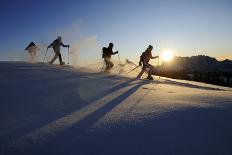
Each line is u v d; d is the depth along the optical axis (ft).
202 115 20.35
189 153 14.03
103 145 14.38
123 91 32.14
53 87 30.40
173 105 23.61
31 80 34.12
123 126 17.19
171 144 14.88
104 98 26.66
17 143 14.17
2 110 20.24
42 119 18.31
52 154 13.25
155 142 15.02
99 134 15.75
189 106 23.24
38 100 23.82
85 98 26.16
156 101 25.77
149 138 15.48
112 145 14.43
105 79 42.80
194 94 32.89
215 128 17.65
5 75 36.88
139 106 23.03
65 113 20.11
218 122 18.86
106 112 20.65
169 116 19.67
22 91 27.12
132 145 14.52
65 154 13.30
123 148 14.16
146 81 48.47
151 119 18.78
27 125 16.94
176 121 18.57
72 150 13.71
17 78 35.06
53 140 14.69
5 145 13.93
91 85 34.81
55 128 16.49
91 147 14.10
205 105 24.16
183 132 16.62
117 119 18.62
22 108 21.01
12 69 43.57
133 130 16.56
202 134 16.49
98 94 28.81
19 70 42.93
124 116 19.44
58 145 14.15
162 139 15.44
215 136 16.31
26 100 23.58
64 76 41.04
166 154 13.79
